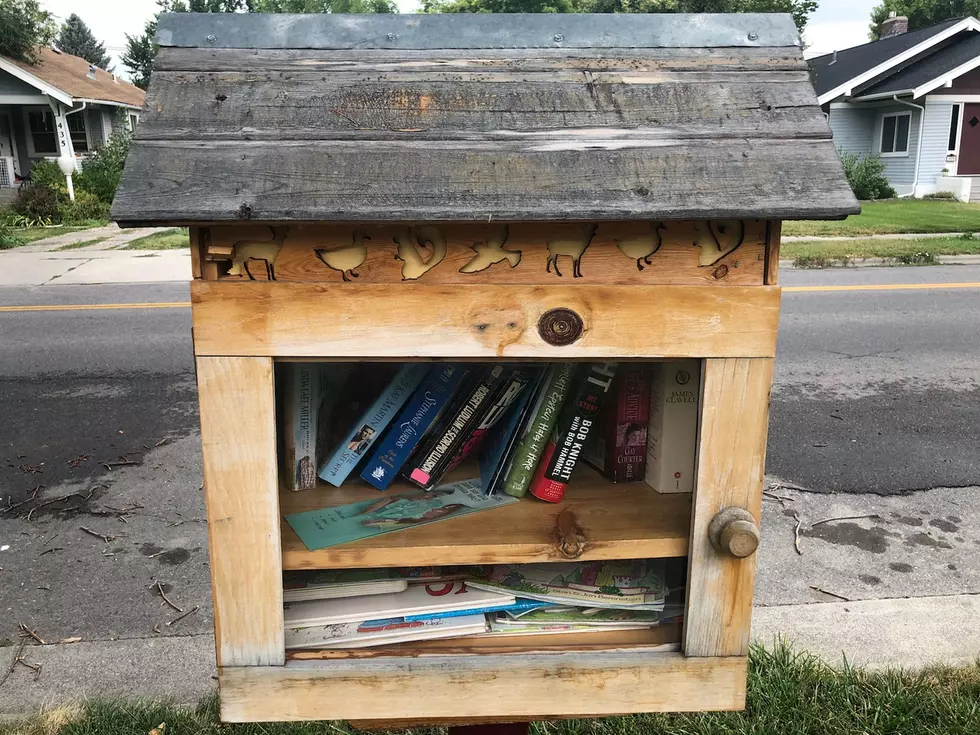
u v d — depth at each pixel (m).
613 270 1.01
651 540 1.14
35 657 2.55
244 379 1.01
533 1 25.17
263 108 0.96
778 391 5.29
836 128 20.78
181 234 13.66
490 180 0.92
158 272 9.88
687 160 0.95
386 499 1.26
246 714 1.12
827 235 12.21
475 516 1.20
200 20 1.03
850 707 2.16
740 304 1.02
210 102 0.96
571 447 1.25
